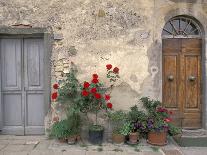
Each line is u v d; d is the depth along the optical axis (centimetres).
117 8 738
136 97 744
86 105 689
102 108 703
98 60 738
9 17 728
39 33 736
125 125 697
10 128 757
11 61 756
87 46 736
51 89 737
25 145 686
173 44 775
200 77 779
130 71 742
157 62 746
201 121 780
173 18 770
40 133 760
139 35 741
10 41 754
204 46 766
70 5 732
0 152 641
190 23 775
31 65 757
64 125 692
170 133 712
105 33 737
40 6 729
